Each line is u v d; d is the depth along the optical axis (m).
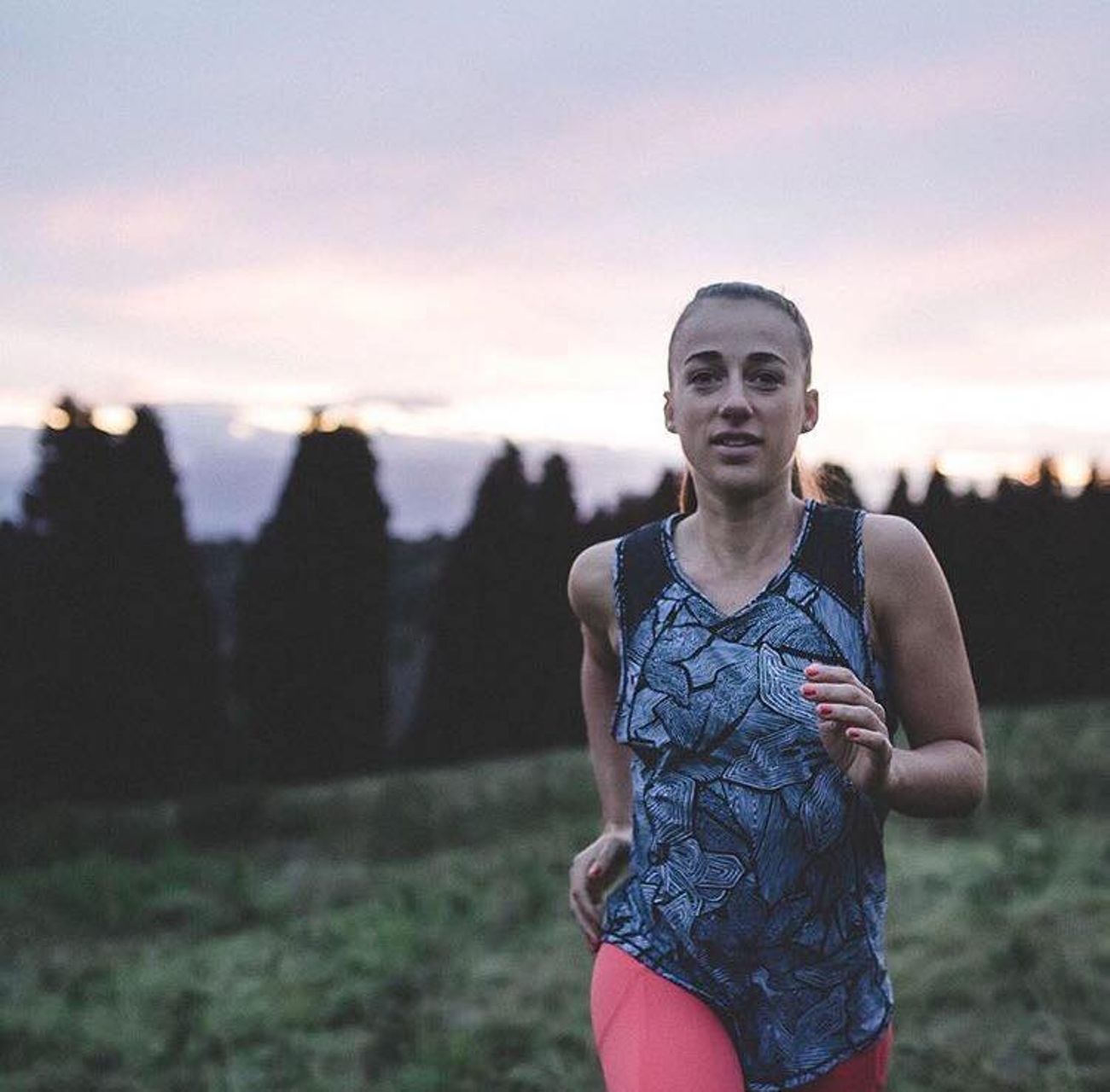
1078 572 21.27
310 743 20.75
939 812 2.18
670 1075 2.12
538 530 21.59
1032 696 21.27
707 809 2.19
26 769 17.78
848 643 2.18
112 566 18.38
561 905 7.38
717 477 2.20
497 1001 5.45
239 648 20.83
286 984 6.08
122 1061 5.25
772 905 2.17
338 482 20.92
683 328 2.26
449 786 14.02
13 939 8.36
